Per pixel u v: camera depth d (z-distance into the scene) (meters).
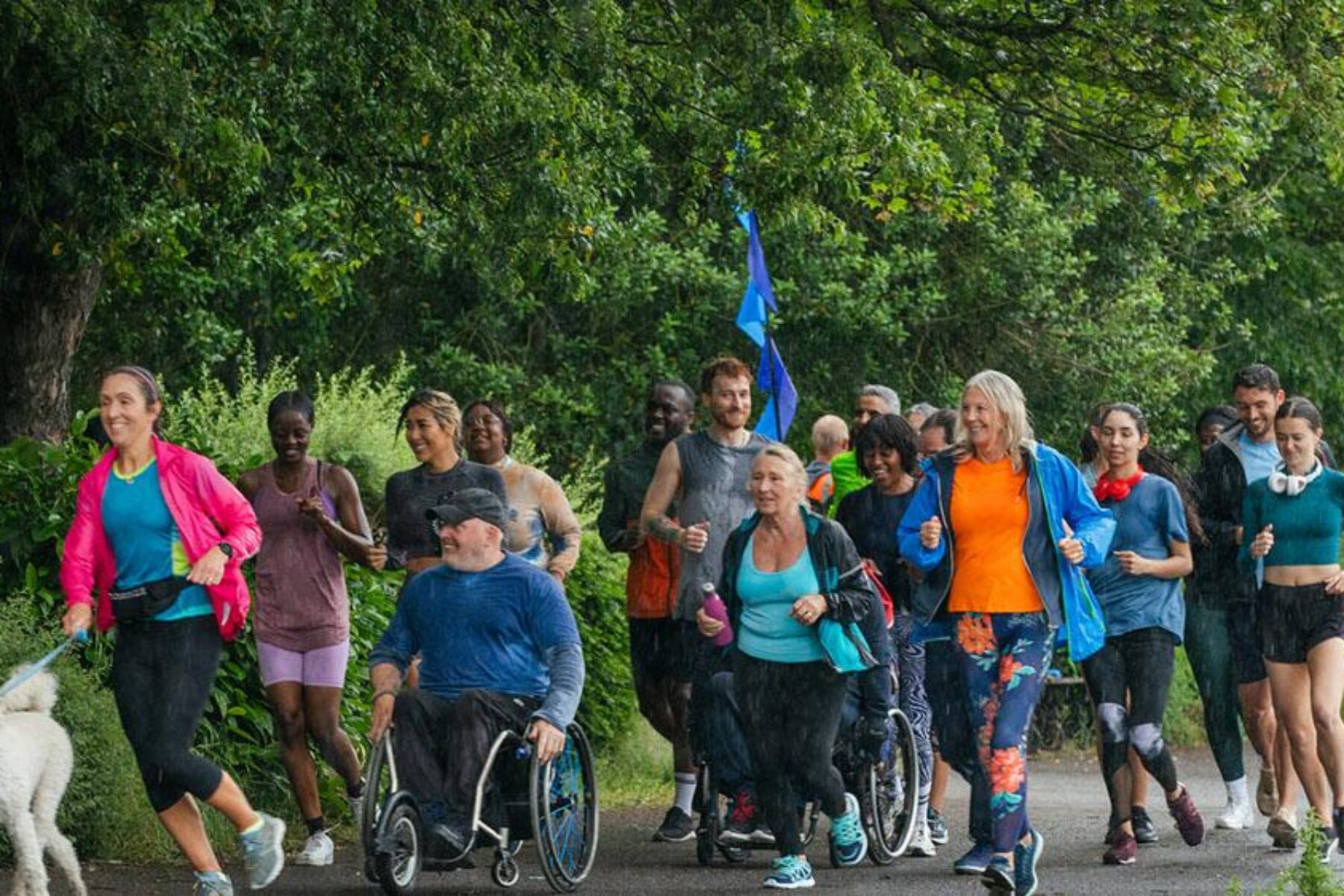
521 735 23.77
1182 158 44.28
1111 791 28.09
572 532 29.19
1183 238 73.31
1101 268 72.56
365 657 31.91
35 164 33.19
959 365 70.44
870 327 67.00
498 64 36.97
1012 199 68.06
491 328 68.31
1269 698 31.05
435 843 23.03
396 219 41.75
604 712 40.44
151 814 26.48
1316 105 41.25
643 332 68.56
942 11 42.22
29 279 37.81
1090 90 43.62
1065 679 51.25
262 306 63.31
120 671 21.39
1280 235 82.38
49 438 38.56
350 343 69.00
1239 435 30.45
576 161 39.19
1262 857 28.62
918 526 23.36
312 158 38.06
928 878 26.03
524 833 24.44
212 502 21.44
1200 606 31.61
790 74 34.34
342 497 26.81
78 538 21.33
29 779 21.20
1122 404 28.55
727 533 29.03
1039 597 22.92
